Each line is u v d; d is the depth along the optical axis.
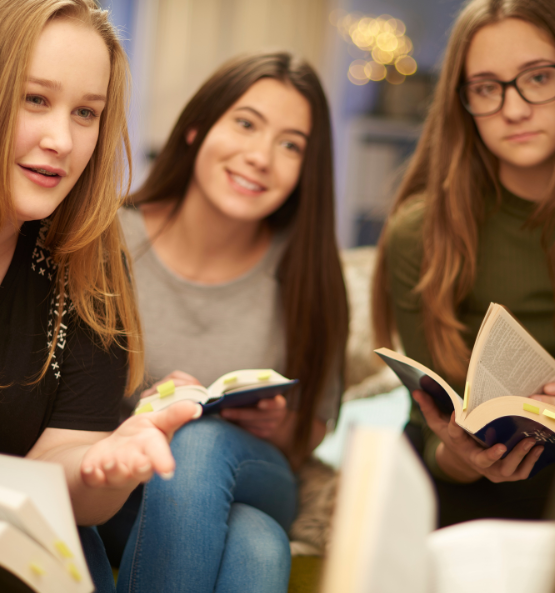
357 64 4.60
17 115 0.80
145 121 4.46
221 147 1.36
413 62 4.48
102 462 0.71
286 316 1.46
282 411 1.26
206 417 1.18
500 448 0.94
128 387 1.08
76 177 0.88
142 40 4.44
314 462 1.54
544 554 0.50
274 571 0.99
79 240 0.95
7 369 0.91
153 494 1.00
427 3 4.51
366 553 0.41
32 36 0.79
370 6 4.55
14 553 0.55
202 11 4.49
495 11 1.20
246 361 1.43
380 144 4.43
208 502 1.00
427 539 0.44
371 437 0.43
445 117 1.33
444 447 1.16
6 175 0.81
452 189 1.31
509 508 1.21
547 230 1.28
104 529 1.21
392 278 1.45
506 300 1.33
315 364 1.46
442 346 1.30
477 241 1.33
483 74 1.21
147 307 1.41
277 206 1.43
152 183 1.50
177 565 0.94
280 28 4.57
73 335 0.99
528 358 1.03
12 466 0.63
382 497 0.42
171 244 1.47
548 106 1.17
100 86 0.86
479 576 0.49
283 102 1.37
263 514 1.11
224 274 1.47
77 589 0.60
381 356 1.01
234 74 1.38
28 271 0.95
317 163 1.44
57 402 0.97
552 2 1.15
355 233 4.45
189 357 1.41
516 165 1.22
